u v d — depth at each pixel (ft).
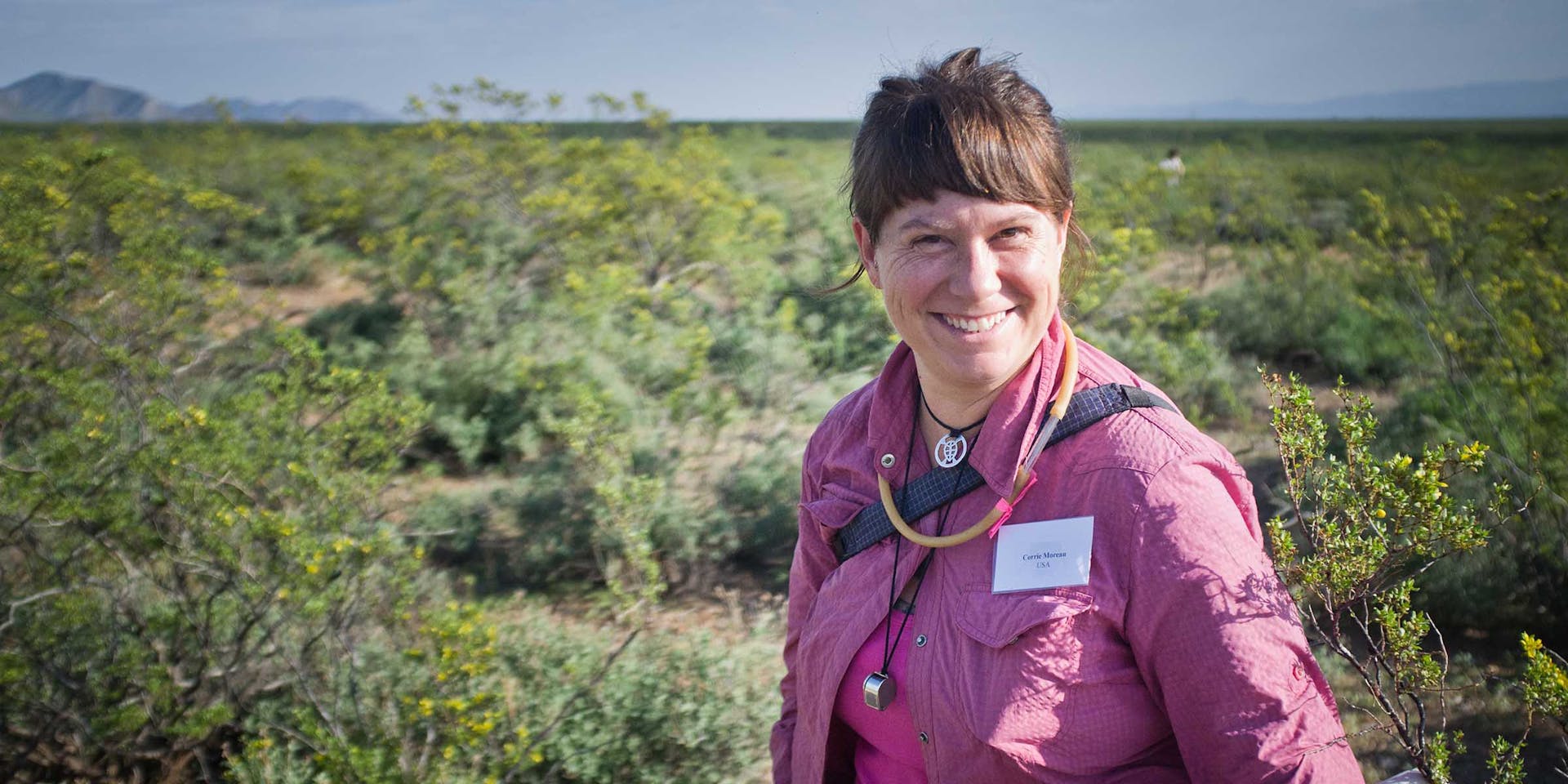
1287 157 91.30
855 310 29.30
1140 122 343.46
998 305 3.53
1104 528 3.38
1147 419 3.50
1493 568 15.03
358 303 36.35
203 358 21.35
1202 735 3.25
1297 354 29.50
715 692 12.98
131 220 28.71
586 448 19.13
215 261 22.85
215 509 12.64
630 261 40.91
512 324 29.45
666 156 53.42
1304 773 3.12
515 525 19.74
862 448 4.31
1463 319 20.01
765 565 18.88
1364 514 5.45
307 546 12.44
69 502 12.71
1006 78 3.62
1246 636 3.15
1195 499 3.29
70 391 14.65
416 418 16.44
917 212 3.52
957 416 3.87
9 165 29.68
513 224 45.14
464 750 11.40
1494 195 35.73
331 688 12.45
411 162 58.49
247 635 13.08
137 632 13.14
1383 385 25.64
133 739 12.93
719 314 33.35
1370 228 37.81
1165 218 45.09
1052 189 3.54
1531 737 12.21
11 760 12.72
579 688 13.01
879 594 3.92
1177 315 27.17
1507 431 15.65
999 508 3.60
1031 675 3.35
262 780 11.31
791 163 76.89
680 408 23.02
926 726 3.64
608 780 11.94
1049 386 3.64
